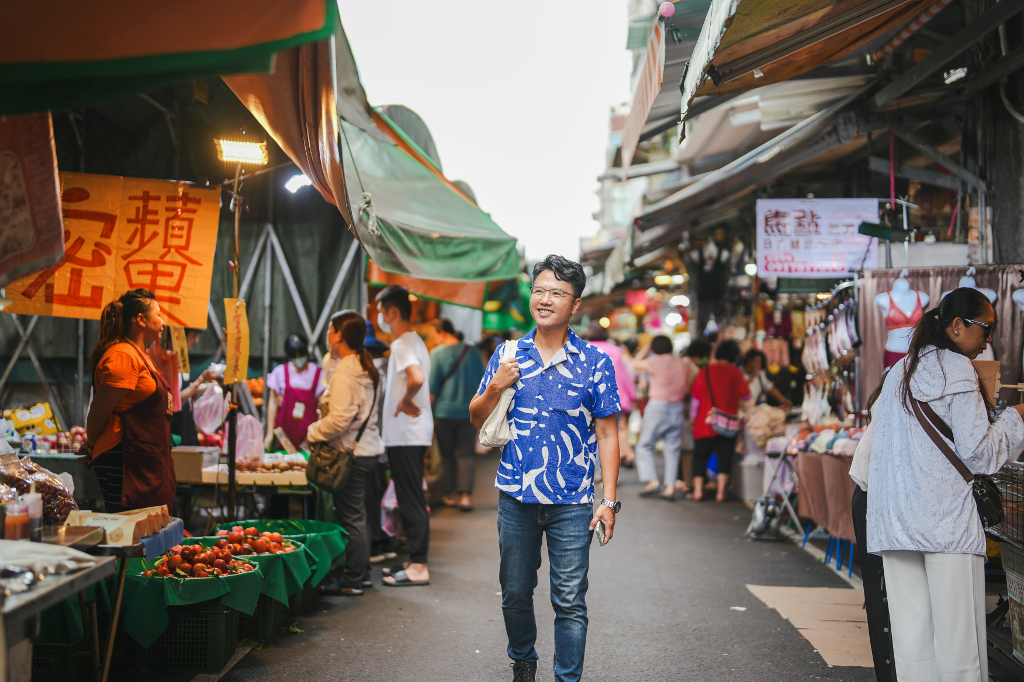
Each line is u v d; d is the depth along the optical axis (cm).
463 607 525
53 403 720
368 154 723
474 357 934
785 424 912
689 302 1330
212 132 691
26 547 258
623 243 1088
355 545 545
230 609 406
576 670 325
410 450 584
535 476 330
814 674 407
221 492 578
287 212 780
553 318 334
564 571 331
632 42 666
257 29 205
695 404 994
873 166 675
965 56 604
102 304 486
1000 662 390
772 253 687
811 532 777
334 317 534
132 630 383
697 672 411
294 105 351
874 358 586
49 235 262
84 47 192
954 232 679
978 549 311
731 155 1041
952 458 314
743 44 390
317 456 518
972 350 328
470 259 658
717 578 614
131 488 382
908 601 329
